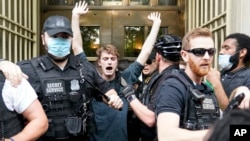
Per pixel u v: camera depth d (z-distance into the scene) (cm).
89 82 221
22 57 417
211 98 174
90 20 511
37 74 210
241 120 63
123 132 267
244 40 261
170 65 219
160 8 513
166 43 218
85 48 510
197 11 459
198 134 155
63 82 212
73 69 219
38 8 482
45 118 179
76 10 291
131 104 208
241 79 253
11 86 172
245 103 159
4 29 353
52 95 208
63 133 209
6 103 172
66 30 213
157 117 170
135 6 512
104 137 266
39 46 483
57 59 214
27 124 177
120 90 281
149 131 206
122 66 363
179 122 167
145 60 301
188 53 180
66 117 210
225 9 364
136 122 266
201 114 168
